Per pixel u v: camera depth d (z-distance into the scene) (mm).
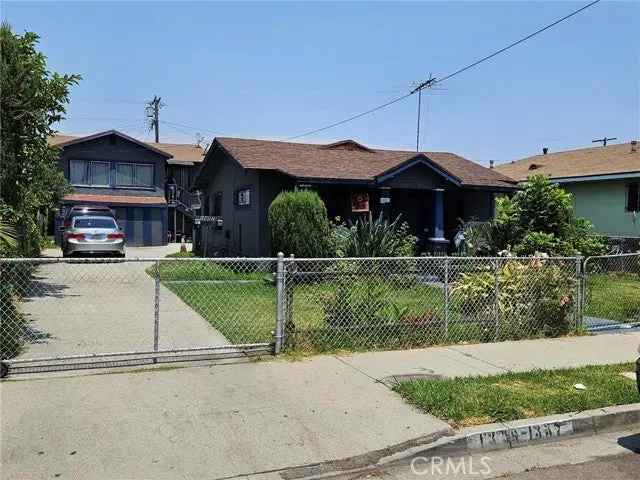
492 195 19203
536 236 14391
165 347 7133
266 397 5484
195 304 10375
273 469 4152
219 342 7469
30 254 12906
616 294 12602
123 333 7891
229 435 4637
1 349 6320
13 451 4230
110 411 5031
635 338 8484
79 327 8211
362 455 4383
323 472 4227
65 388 5578
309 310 8617
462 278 9000
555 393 5730
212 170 21266
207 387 5723
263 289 12219
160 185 33719
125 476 3951
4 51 9555
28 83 9680
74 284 12844
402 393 5629
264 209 16172
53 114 10844
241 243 17812
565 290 8711
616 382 6125
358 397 5535
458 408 5180
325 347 7273
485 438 4766
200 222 21953
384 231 13883
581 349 7727
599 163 23203
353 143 20719
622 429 5285
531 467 4465
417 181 16984
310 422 4918
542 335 8531
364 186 16484
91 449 4312
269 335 7863
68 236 18359
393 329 7656
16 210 10023
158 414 4996
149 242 32656
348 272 7879
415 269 8977
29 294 11031
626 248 17938
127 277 14148
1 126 9406
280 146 18875
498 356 7258
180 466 4125
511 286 8477
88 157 32312
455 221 19781
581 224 15812
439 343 7863
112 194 32750
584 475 4324
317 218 13562
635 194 20516
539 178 15461
